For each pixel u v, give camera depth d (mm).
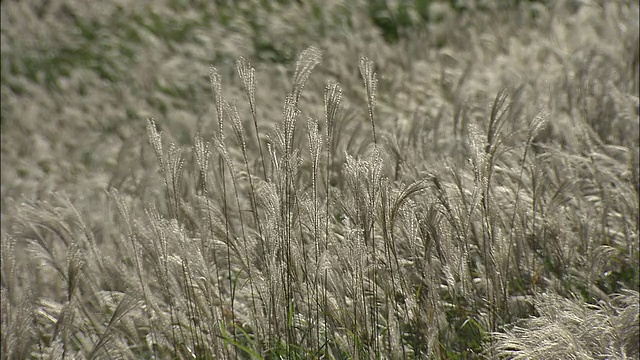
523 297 7363
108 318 7793
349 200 7051
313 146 6668
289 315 6934
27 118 22156
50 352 6816
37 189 15016
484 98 14281
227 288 8555
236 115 7051
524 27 21172
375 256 6852
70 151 20234
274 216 6676
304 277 7016
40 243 7613
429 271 6762
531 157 8633
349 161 6699
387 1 26625
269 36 26156
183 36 27984
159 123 19250
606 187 9125
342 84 17172
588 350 6152
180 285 7250
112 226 10164
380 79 17844
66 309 6898
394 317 6953
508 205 8367
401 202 6699
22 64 27625
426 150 10195
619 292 7848
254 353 6676
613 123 11180
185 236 7051
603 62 13422
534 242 7930
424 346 6977
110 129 21625
